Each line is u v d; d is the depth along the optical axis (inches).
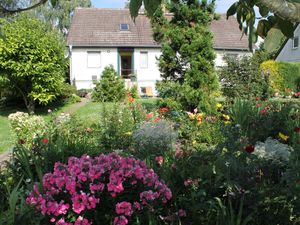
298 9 35.2
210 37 399.2
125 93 788.0
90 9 1246.3
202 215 123.5
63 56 631.8
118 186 109.4
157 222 118.7
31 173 156.2
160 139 217.6
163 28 407.2
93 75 1128.2
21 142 204.1
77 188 111.4
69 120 287.1
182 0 402.6
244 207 122.6
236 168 128.8
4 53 553.6
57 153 179.6
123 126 283.6
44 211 106.6
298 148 158.2
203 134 284.8
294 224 119.6
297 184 123.3
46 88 600.1
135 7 45.0
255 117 280.7
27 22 597.9
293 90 912.9
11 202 111.5
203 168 143.2
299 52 1106.1
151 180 116.3
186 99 380.5
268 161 151.4
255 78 507.2
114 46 1122.7
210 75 387.5
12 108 679.7
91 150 203.6
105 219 113.2
